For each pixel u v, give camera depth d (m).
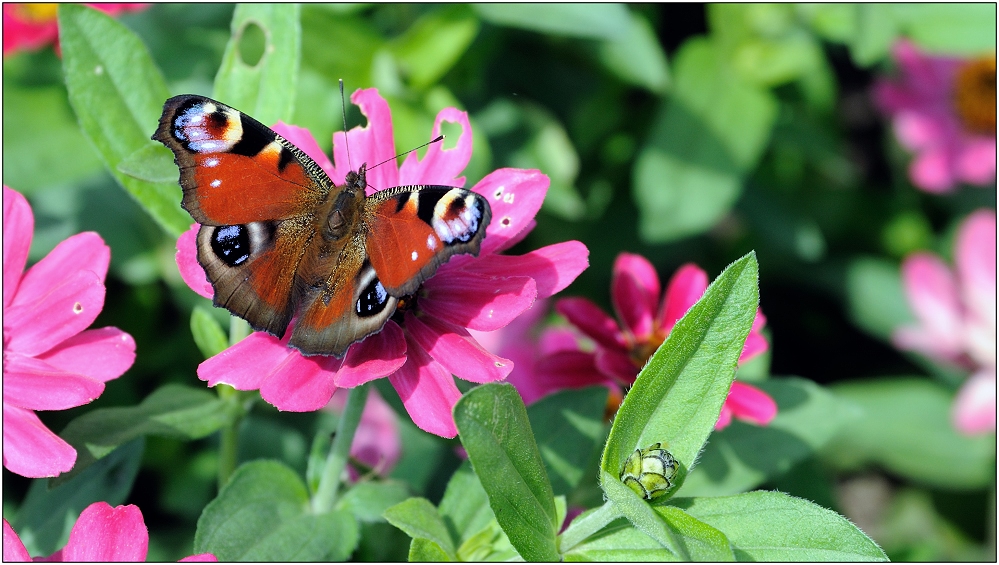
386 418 0.48
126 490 0.42
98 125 0.41
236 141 0.38
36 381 0.39
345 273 0.38
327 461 0.41
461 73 0.53
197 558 0.38
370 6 0.54
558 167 0.53
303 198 0.38
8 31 0.48
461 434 0.36
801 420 0.44
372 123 0.40
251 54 0.52
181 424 0.41
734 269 0.37
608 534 0.39
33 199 0.51
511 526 0.37
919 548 0.54
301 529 0.40
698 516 0.38
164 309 0.53
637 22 0.54
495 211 0.39
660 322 0.44
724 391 0.37
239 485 0.40
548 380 0.44
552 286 0.39
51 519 0.41
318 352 0.37
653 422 0.38
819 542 0.37
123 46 0.42
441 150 0.40
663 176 0.52
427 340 0.38
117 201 0.51
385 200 0.38
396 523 0.39
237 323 0.41
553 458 0.41
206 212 0.38
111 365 0.39
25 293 0.40
